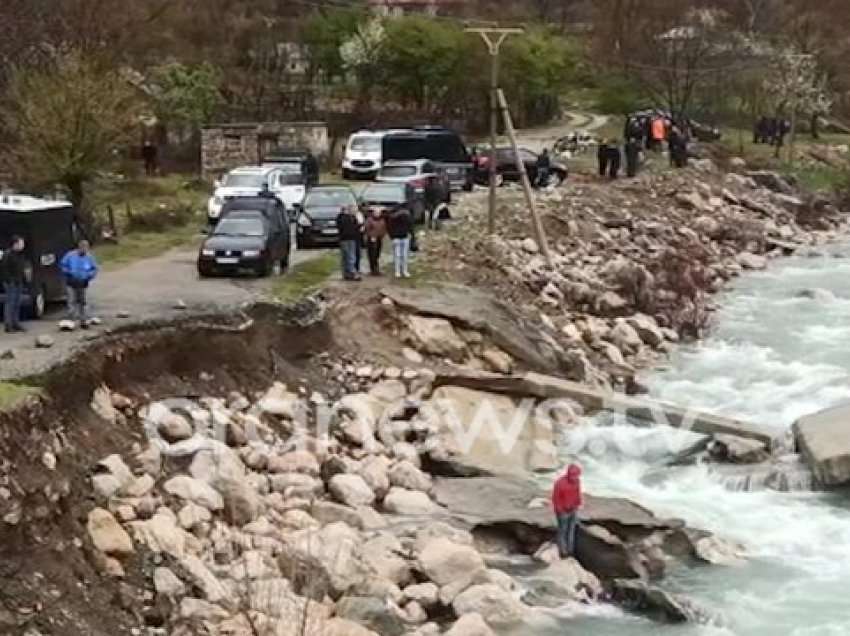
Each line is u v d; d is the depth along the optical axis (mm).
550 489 27375
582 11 122062
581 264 45469
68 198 43781
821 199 70875
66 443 22188
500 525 24859
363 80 81625
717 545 24719
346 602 20891
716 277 52281
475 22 92688
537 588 22875
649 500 27406
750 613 22297
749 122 89625
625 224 53062
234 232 37156
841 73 98188
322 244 43094
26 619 17875
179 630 19234
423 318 34344
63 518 20281
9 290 27516
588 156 72562
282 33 85688
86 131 43469
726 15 101062
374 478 26141
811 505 27188
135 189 55812
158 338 27484
